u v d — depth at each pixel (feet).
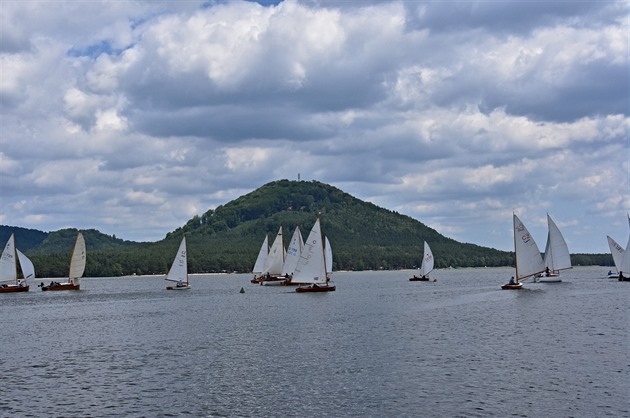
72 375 178.40
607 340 222.89
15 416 139.74
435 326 268.62
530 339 226.79
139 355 207.82
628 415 133.18
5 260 533.14
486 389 153.28
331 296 459.32
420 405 141.49
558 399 144.36
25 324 310.86
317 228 479.82
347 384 160.66
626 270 581.53
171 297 492.54
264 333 254.06
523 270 498.28
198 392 155.94
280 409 140.97
